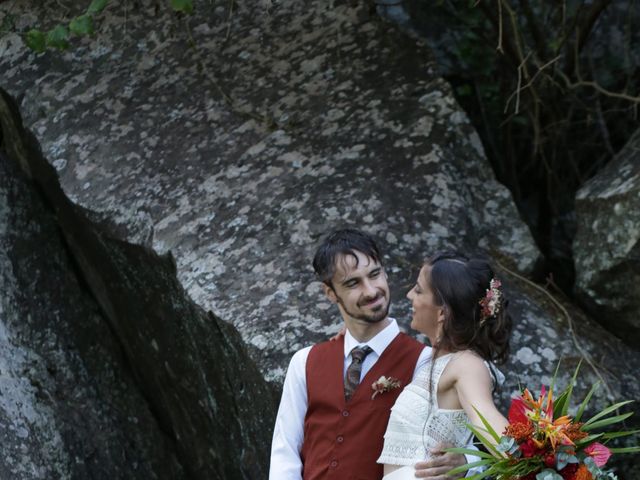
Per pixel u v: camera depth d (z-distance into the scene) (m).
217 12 6.53
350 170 5.34
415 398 3.50
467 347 3.45
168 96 6.07
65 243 6.15
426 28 6.80
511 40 6.43
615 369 4.62
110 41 6.51
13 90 6.34
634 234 4.79
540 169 6.64
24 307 5.82
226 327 4.74
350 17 6.25
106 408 5.70
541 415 3.09
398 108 5.62
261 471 4.80
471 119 6.79
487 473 3.05
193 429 5.52
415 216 5.08
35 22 6.76
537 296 4.98
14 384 5.49
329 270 3.69
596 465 3.01
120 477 5.49
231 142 5.70
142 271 5.44
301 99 5.83
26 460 5.25
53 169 5.84
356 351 3.77
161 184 5.55
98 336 5.96
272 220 5.19
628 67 6.53
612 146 6.70
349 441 3.69
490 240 5.19
